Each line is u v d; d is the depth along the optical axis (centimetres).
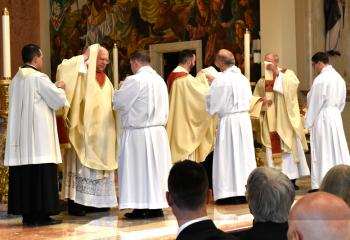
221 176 873
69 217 768
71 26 1772
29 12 1548
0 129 838
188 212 338
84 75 776
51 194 697
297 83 1028
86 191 772
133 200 752
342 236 244
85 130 766
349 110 1484
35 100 705
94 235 637
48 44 1791
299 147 1034
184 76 899
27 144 699
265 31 1385
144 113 753
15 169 704
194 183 337
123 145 762
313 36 1412
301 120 1102
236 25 1477
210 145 913
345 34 1491
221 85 864
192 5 1566
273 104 1020
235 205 862
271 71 1017
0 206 846
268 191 386
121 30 1692
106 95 788
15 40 1523
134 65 772
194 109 894
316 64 982
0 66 1466
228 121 874
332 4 1450
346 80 1488
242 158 873
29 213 700
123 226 693
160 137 766
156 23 1633
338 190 407
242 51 1466
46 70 1781
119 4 1695
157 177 755
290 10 1397
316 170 966
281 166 1024
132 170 756
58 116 757
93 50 777
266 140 1021
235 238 337
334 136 959
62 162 784
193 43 1557
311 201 251
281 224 388
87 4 1745
